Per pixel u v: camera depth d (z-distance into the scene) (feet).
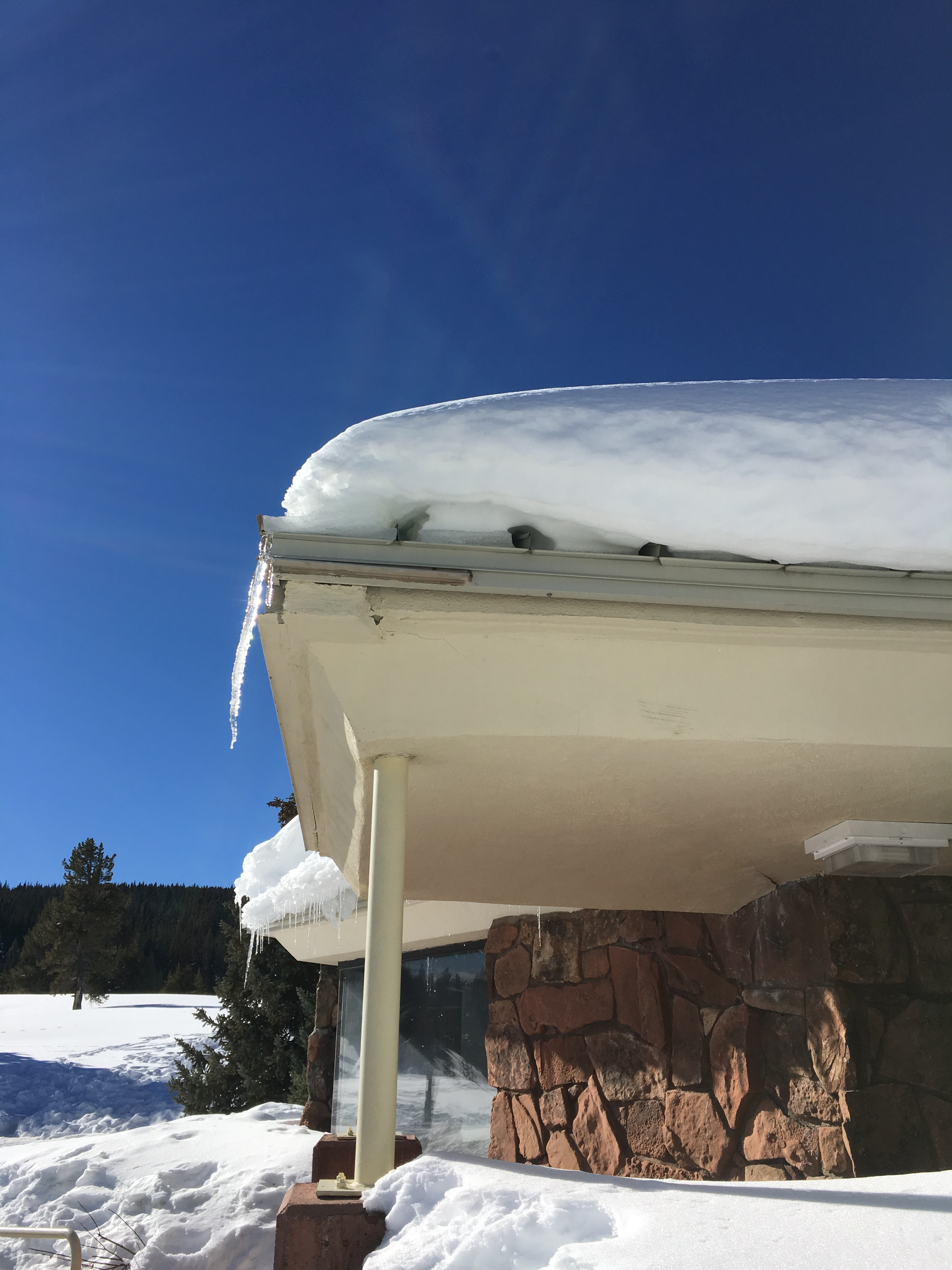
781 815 12.12
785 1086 14.34
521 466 8.02
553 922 21.49
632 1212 6.32
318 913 25.66
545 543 8.46
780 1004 14.65
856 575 8.48
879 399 8.90
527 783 10.60
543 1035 21.01
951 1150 12.61
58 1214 18.13
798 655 8.77
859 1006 13.19
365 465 8.04
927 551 8.32
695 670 8.80
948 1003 13.51
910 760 9.69
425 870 15.16
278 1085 44.86
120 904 120.16
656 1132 17.28
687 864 14.44
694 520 8.12
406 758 9.44
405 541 8.11
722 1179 15.35
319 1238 6.91
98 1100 55.67
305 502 8.16
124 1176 19.84
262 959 46.70
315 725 10.35
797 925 14.42
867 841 12.35
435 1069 25.59
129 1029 82.23
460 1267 5.65
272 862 28.02
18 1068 59.98
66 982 115.75
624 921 19.33
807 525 8.13
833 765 9.91
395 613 8.13
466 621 8.28
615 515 8.14
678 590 8.22
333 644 8.45
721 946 16.75
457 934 24.63
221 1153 20.88
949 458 8.28
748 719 9.04
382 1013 8.59
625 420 8.30
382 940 8.83
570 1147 19.45
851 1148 12.42
